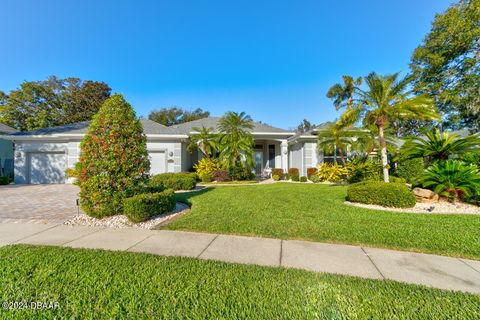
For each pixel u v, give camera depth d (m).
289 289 2.60
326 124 16.44
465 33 15.04
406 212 6.43
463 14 15.19
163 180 11.11
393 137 13.52
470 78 15.59
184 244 4.12
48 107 25.16
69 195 10.27
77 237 4.53
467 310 2.23
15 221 5.73
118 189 5.92
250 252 3.74
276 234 4.59
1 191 11.61
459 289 2.65
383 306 2.29
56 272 2.99
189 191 10.92
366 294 2.50
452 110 16.91
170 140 15.88
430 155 8.65
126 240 4.34
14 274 2.93
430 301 2.38
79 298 2.44
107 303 2.36
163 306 2.30
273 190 11.04
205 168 15.88
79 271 3.02
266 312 2.20
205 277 2.87
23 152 15.36
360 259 3.47
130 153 6.07
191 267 3.14
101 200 5.75
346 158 16.58
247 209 6.76
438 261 3.40
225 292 2.54
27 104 23.89
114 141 5.89
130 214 5.38
